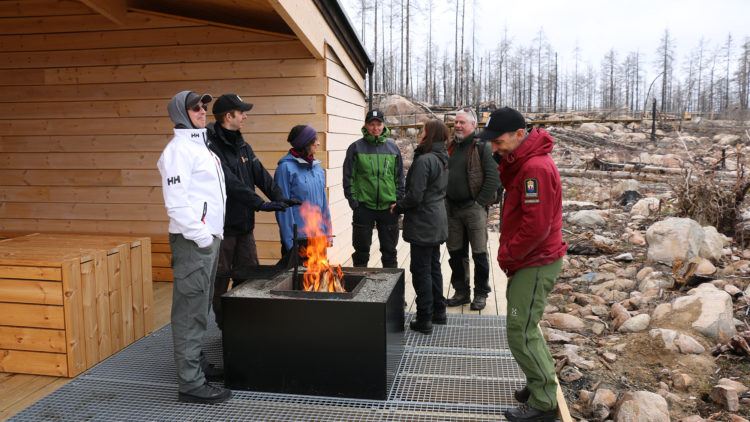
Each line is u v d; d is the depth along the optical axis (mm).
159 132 5293
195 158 2721
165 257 5391
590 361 3549
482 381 3041
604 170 12719
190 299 2764
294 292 2951
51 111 5410
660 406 2828
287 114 5109
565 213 8906
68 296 3082
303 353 2871
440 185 3693
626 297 4930
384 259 4449
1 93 5453
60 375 3139
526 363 2555
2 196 5574
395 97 26766
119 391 2938
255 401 2824
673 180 11227
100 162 5410
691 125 24312
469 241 4543
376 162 4281
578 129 24078
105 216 5453
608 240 6695
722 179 9977
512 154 2488
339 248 5875
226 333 2938
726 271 5137
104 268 3396
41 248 3439
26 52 5367
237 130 3400
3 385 3039
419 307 3785
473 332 3848
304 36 4492
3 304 3150
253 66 5109
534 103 75438
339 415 2650
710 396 3061
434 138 3686
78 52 5301
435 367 3238
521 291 2535
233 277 3160
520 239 2428
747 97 60969
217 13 5016
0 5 5309
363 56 6578
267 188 3652
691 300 4105
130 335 3670
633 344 3748
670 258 5531
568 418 2570
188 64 5184
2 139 5512
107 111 5340
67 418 2623
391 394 2879
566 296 5176
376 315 2783
